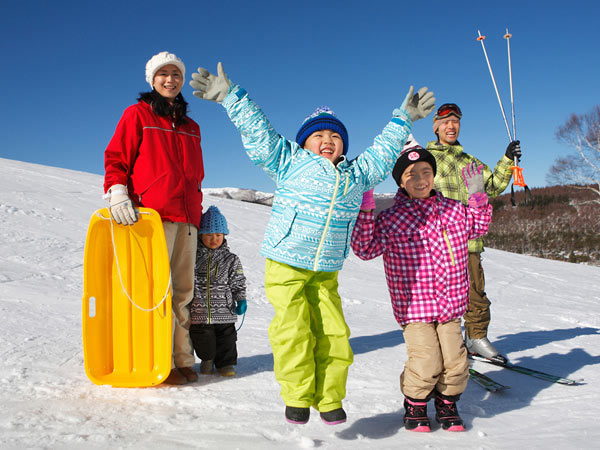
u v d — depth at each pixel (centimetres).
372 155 242
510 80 407
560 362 393
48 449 184
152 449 191
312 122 243
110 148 302
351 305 693
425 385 232
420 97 257
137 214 290
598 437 221
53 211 1071
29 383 272
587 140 2730
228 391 285
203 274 337
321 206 222
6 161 1831
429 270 246
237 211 1530
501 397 299
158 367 302
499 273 1182
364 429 233
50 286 598
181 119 323
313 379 215
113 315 306
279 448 201
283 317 218
